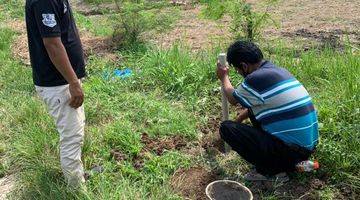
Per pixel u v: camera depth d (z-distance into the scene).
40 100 5.89
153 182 4.30
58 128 3.98
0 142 5.15
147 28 8.16
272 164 4.17
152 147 4.86
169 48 7.31
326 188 4.11
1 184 4.54
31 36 3.71
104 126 5.21
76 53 3.83
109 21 9.55
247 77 3.97
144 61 6.91
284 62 6.15
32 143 4.79
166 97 5.96
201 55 6.75
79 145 4.07
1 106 5.92
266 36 8.05
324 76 5.91
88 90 6.11
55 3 3.54
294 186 4.18
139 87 6.29
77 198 3.99
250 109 4.09
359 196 4.02
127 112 5.57
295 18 9.28
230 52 4.08
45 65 3.73
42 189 4.20
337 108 4.83
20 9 11.25
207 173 4.44
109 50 7.80
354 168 4.23
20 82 6.61
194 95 5.88
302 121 3.94
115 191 4.07
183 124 5.16
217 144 4.88
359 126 4.46
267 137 4.06
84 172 4.44
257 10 9.91
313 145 4.08
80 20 10.05
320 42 7.61
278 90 3.90
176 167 4.52
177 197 4.05
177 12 10.21
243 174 4.41
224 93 4.49
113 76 6.55
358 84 5.11
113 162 4.61
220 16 7.41
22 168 4.67
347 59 6.07
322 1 10.60
